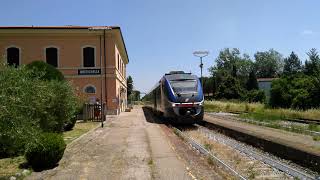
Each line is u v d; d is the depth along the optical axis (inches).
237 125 1003.3
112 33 1658.5
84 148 644.7
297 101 1683.1
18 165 483.8
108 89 1662.2
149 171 446.0
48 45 1663.4
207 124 1154.0
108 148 642.8
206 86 4817.9
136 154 572.4
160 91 1256.8
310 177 436.1
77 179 413.7
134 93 5054.1
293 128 893.2
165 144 683.4
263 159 556.7
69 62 1664.6
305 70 2228.1
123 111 2178.9
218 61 5374.0
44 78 848.3
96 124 1135.6
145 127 1050.7
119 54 1971.0
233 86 3309.5
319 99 1625.2
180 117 1079.6
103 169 465.1
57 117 752.3
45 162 471.2
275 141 650.8
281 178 434.0
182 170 450.3
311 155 514.9
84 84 1663.4
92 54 1673.2
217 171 449.1
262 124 1030.4
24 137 376.5
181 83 1118.4
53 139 479.5
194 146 673.6
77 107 917.2
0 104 348.5
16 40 1657.2
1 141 381.1
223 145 716.7
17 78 395.5
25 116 389.1
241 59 5383.9
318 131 849.5
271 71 5984.3
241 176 417.4
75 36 1667.1
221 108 2094.0
